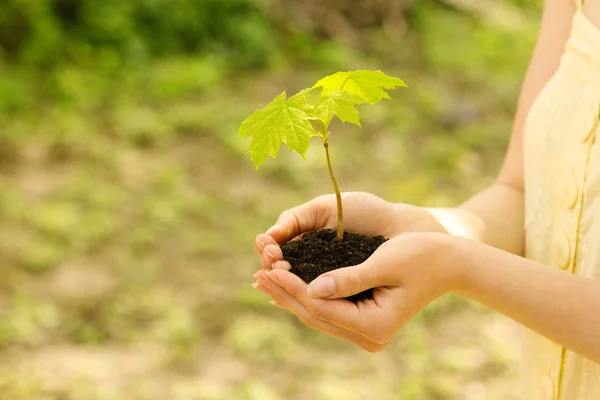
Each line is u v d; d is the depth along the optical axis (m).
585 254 1.32
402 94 5.70
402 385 2.72
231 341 2.95
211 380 2.73
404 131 5.09
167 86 5.44
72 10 5.93
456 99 5.74
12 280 3.27
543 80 1.42
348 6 6.86
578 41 1.33
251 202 4.11
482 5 7.83
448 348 2.94
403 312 1.27
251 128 1.28
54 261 3.43
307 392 2.68
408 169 4.61
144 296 3.22
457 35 7.09
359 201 1.38
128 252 3.57
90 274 3.37
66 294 3.21
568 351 1.34
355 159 4.65
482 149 4.94
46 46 5.54
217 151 4.67
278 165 4.47
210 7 6.18
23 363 2.75
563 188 1.34
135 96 5.30
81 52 5.63
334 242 1.35
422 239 1.28
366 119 5.17
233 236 3.76
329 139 4.88
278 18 6.55
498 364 2.83
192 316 3.11
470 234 1.38
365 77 1.29
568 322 1.25
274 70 6.00
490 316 3.15
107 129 4.82
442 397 2.66
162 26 6.03
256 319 3.10
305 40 6.39
